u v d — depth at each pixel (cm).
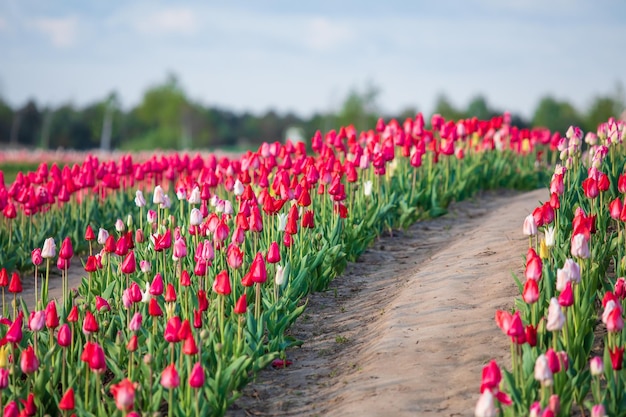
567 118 10300
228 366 774
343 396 740
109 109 9406
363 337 888
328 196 1231
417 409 684
